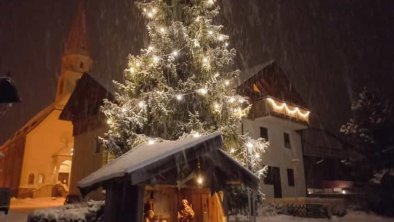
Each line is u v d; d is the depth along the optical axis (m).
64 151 38.00
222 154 8.51
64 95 42.22
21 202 30.17
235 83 24.05
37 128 38.22
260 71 25.67
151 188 10.23
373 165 22.27
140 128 14.99
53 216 11.48
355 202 22.62
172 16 17.16
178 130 14.93
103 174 8.03
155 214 10.11
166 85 15.43
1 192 10.66
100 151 24.36
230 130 15.09
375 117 22.75
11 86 8.76
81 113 28.42
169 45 16.00
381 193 21.52
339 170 31.31
